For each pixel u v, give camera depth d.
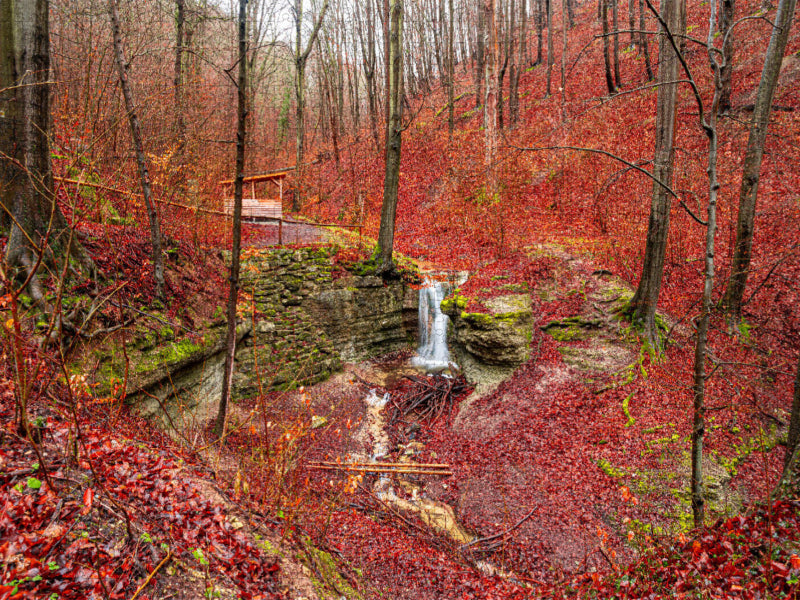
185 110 12.65
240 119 7.20
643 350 11.78
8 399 4.70
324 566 5.45
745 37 20.20
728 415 9.43
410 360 16.12
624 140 18.91
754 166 10.59
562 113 22.09
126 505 4.14
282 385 12.52
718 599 4.08
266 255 13.91
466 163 23.36
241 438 8.88
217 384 11.17
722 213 13.67
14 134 6.47
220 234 14.27
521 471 9.61
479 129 26.89
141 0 12.29
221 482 5.86
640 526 7.74
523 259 15.98
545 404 11.36
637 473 8.74
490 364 13.15
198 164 13.21
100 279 8.06
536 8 38.69
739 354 10.65
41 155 6.76
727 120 15.78
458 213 20.42
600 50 29.30
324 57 31.41
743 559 4.52
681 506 7.91
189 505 4.65
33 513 3.54
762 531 4.67
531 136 23.05
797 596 3.77
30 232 6.66
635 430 9.76
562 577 6.98
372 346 16.25
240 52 6.94
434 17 31.62
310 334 13.83
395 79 15.41
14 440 4.18
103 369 7.18
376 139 28.45
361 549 6.92
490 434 10.90
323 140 34.75
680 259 13.80
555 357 12.70
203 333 10.34
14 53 6.41
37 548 3.29
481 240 18.72
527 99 29.25
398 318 16.77
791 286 11.41
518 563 7.45
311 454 9.87
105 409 6.19
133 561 3.56
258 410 7.36
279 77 37.66
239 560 4.30
